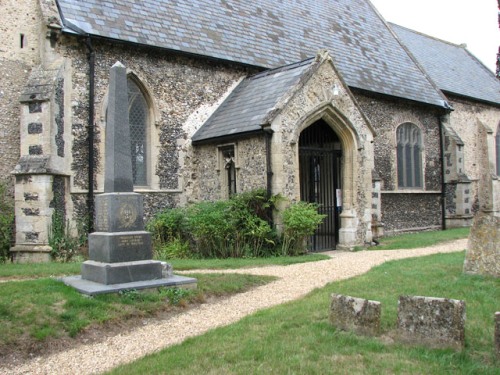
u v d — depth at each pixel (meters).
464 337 5.29
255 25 19.42
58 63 13.81
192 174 16.31
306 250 13.95
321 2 24.06
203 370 4.99
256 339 5.84
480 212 8.45
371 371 4.74
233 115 15.62
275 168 13.62
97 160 14.48
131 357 5.86
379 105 21.41
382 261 11.91
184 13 17.42
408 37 30.42
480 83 30.67
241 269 11.13
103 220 8.49
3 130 13.74
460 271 8.74
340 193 15.59
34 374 5.50
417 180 23.34
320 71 14.64
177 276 8.80
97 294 7.52
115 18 15.31
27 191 13.00
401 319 5.58
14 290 7.63
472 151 28.27
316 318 6.48
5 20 13.95
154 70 15.66
